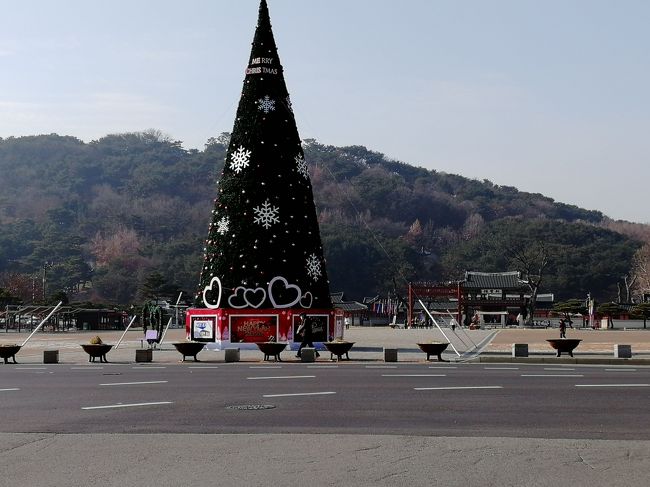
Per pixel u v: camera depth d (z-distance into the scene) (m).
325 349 43.53
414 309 131.75
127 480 11.84
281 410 18.86
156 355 40.91
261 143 43.50
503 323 109.44
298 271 43.25
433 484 11.45
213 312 43.22
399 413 18.27
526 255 158.62
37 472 12.41
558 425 16.52
